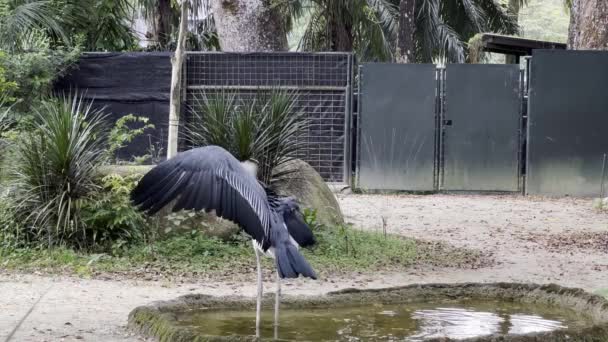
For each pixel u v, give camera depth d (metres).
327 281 11.13
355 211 18.27
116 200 12.55
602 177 21.59
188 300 8.73
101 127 16.06
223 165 4.99
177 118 14.15
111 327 8.24
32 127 17.83
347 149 21.20
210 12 31.75
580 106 21.59
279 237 5.65
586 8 24.80
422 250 13.75
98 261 11.94
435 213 18.31
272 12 23.27
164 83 20.86
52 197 12.49
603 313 8.52
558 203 20.30
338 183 21.28
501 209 19.08
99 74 21.09
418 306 9.28
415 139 21.72
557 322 8.48
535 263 12.85
